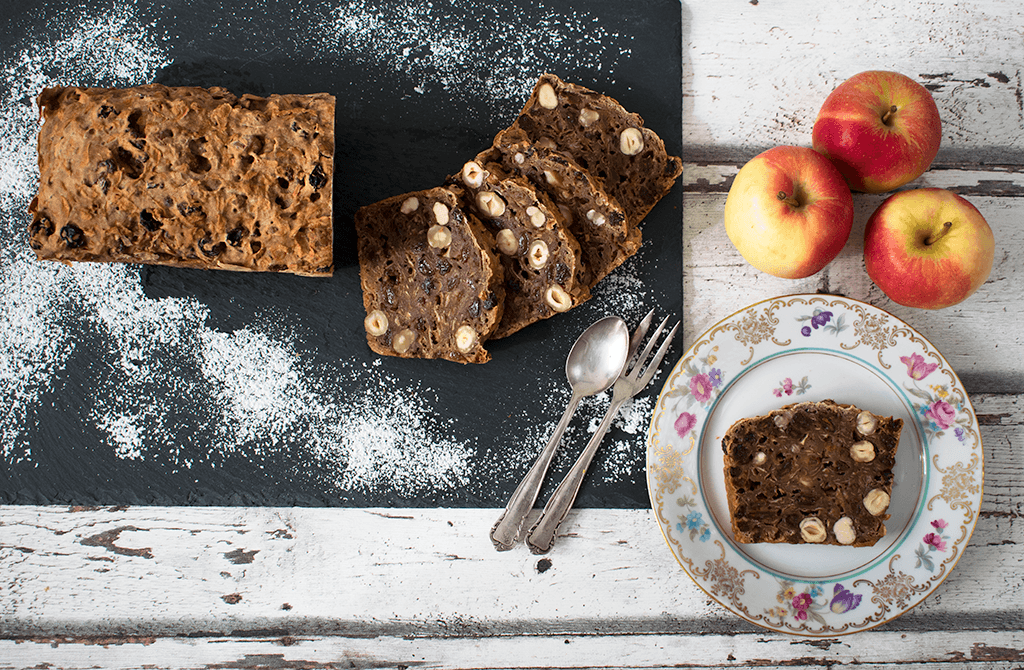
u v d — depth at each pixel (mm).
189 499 897
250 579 897
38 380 898
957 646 898
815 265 875
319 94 857
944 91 910
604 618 899
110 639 894
